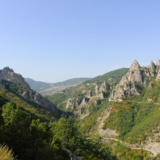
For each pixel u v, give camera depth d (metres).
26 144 27.95
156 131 110.62
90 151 41.09
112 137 133.75
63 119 40.22
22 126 32.69
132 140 114.56
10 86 170.50
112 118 155.62
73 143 37.19
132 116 149.25
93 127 158.75
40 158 25.73
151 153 99.06
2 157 11.46
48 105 192.75
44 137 37.59
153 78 191.88
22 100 140.38
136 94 181.50
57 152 30.44
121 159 102.88
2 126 29.19
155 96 164.12
